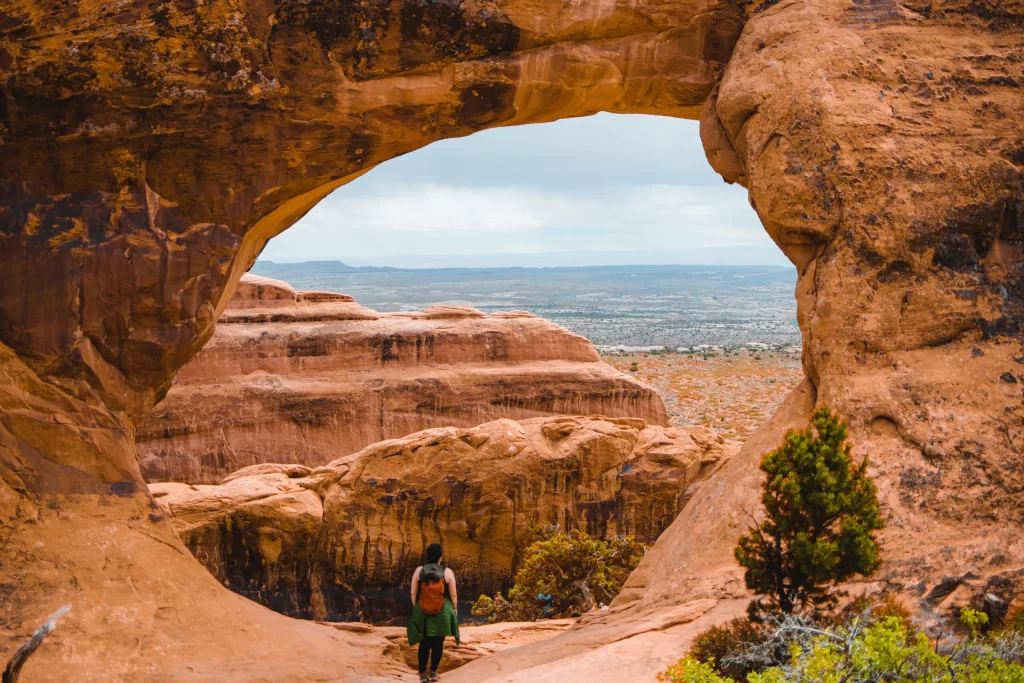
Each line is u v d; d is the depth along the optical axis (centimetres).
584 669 1073
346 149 1686
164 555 1554
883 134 1495
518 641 1717
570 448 3269
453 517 3145
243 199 1664
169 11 1612
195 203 1655
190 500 2831
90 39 1599
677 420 6469
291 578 2934
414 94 1670
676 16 1702
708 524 1373
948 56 1551
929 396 1386
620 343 15175
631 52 1709
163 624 1466
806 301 1504
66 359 1599
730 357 12006
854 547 1049
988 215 1484
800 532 1049
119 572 1498
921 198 1473
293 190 1689
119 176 1636
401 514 3089
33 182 1630
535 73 1692
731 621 1131
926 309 1444
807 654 920
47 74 1596
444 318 4897
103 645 1405
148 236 1639
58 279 1609
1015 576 1211
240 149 1652
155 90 1609
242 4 1620
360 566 3033
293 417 4350
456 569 3164
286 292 4703
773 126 1539
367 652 1620
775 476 1071
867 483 1077
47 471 1548
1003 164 1499
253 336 4438
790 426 1449
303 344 4497
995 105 1531
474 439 3216
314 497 3011
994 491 1305
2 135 1611
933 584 1200
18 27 1598
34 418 1563
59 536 1505
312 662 1495
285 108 1645
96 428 1605
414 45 1662
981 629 1140
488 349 4797
